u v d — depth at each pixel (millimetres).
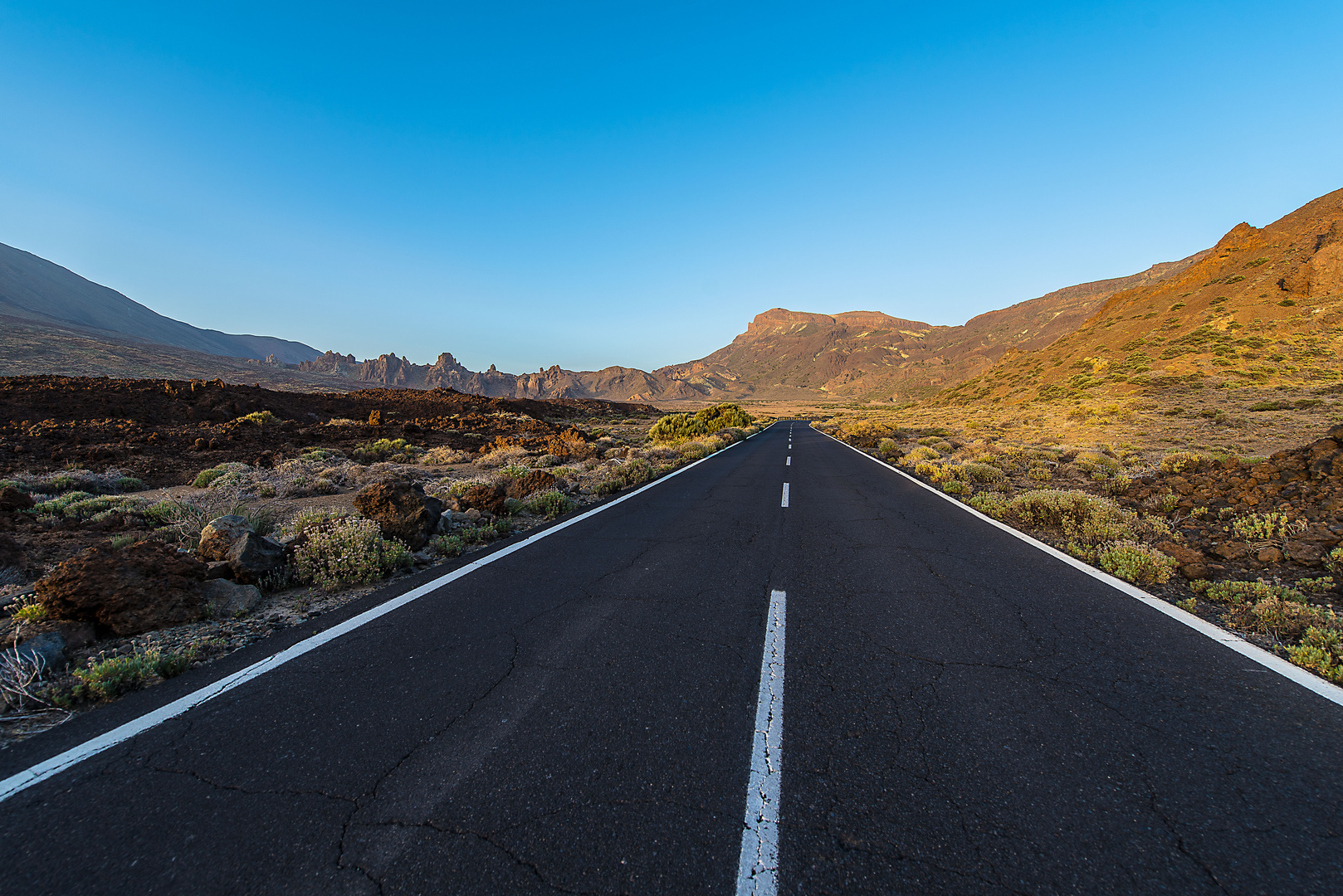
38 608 3943
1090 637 3871
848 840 2023
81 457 15461
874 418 63219
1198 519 7270
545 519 8352
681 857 1956
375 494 6664
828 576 5426
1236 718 2807
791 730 2732
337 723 2840
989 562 5863
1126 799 2225
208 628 4164
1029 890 1813
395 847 2023
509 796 2275
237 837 2076
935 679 3270
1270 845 1981
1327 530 5414
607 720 2842
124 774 2447
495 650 3721
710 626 4129
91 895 1831
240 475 12977
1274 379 33219
